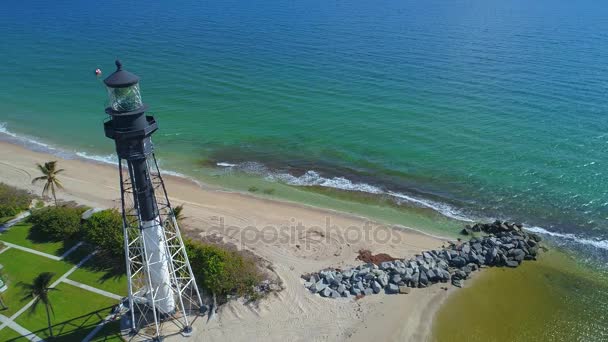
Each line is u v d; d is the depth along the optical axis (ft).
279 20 491.72
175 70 321.73
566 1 646.74
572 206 173.99
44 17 509.35
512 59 334.24
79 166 200.13
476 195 181.57
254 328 114.62
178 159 207.21
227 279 123.44
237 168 200.95
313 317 119.24
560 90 272.72
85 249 139.85
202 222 158.71
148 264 101.24
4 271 129.80
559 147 211.41
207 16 512.63
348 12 544.62
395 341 114.11
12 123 242.78
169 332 110.83
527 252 147.02
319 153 213.87
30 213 158.71
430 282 133.49
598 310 127.03
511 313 124.57
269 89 286.25
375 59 340.59
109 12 536.83
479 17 508.94
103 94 285.84
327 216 165.58
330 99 269.64
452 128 230.89
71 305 118.11
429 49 365.20
